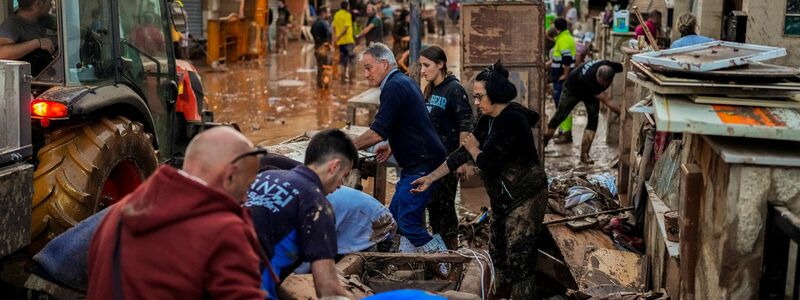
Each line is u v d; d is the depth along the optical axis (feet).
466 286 14.03
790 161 11.50
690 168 14.23
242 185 9.63
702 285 13.52
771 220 11.67
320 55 59.72
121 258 9.10
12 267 18.22
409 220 19.48
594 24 68.23
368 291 13.67
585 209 22.89
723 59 13.39
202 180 9.41
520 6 29.78
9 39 17.51
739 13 25.73
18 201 14.47
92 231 12.72
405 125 19.33
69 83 17.93
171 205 8.96
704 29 29.25
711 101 12.75
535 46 29.99
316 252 11.26
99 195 17.17
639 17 28.81
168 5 23.04
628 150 27.53
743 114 12.30
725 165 12.14
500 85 17.40
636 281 18.93
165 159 22.90
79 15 18.28
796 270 11.28
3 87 14.24
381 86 19.45
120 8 20.11
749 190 11.79
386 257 15.16
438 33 132.36
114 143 17.67
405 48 65.26
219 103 52.13
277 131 42.37
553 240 21.08
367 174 22.91
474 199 28.19
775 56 13.26
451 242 21.89
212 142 9.46
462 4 30.12
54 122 17.31
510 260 18.24
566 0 92.48
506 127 17.57
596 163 34.24
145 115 20.47
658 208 18.63
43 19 17.79
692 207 14.14
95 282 9.44
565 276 19.94
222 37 73.31
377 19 70.13
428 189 19.56
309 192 11.44
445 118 21.56
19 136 14.53
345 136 11.92
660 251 17.92
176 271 8.85
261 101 53.42
